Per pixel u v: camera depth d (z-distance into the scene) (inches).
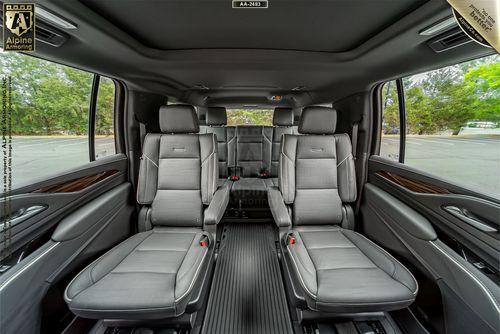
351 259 54.4
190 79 88.6
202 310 61.7
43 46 49.8
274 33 59.8
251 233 105.7
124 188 80.7
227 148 131.3
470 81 53.7
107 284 44.6
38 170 53.4
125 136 87.8
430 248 53.9
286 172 77.9
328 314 56.5
